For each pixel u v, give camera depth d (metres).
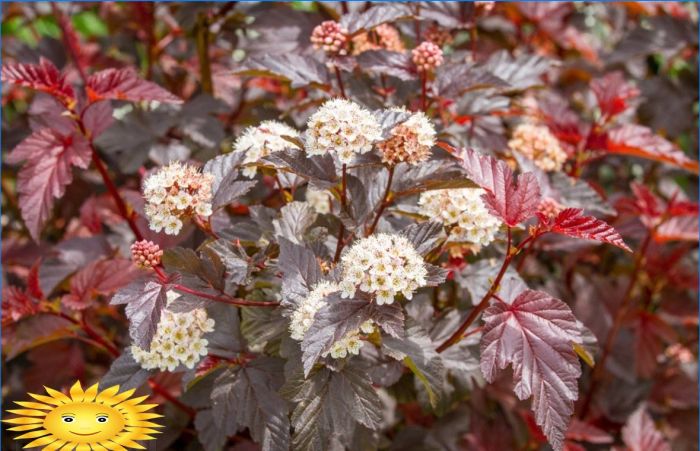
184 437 0.80
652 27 1.07
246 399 0.63
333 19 0.88
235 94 0.99
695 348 1.06
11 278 0.94
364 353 0.67
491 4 0.82
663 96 1.08
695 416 0.97
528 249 0.79
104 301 0.85
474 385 0.89
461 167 0.65
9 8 1.09
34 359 0.89
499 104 0.79
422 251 0.61
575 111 1.17
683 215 0.87
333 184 0.62
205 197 0.62
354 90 0.77
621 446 0.92
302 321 0.59
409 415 0.89
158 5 1.00
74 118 0.74
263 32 0.88
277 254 0.65
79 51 0.97
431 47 0.71
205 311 0.65
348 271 0.58
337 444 0.66
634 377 0.94
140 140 0.88
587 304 0.94
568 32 1.08
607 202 0.85
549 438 0.59
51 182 0.74
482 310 0.66
